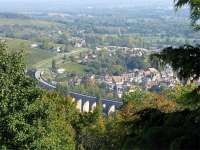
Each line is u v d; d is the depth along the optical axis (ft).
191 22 25.14
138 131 23.99
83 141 114.32
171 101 71.20
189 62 24.04
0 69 58.13
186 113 23.97
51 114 60.85
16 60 58.85
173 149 21.08
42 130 58.23
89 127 114.52
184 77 24.40
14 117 55.83
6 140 56.54
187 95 25.46
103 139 84.79
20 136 55.72
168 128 22.20
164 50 24.61
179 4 24.97
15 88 57.47
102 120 112.16
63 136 85.71
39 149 57.88
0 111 56.03
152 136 22.07
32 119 58.85
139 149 22.25
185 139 21.26
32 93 58.90
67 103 122.01
